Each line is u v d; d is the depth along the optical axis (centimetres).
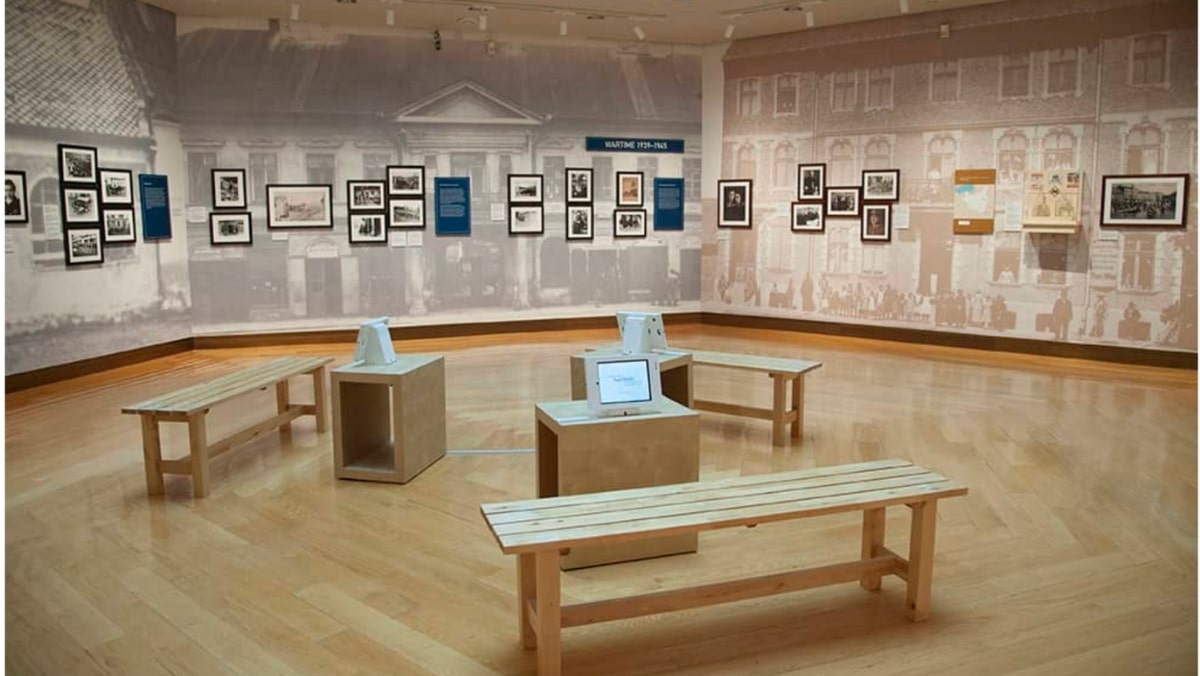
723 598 297
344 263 936
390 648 293
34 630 305
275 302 920
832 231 966
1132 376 752
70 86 736
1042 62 824
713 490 315
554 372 771
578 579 348
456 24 912
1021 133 842
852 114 939
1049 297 843
